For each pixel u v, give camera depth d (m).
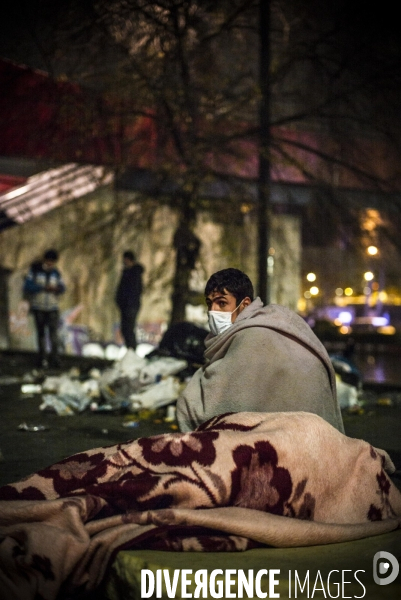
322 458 3.09
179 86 12.16
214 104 12.38
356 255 14.23
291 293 19.92
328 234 14.00
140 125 13.09
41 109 12.49
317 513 3.08
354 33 11.74
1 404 8.80
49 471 3.11
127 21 11.77
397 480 4.49
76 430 6.96
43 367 13.36
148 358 8.66
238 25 11.79
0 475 5.05
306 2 11.94
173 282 12.73
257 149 12.30
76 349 18.75
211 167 12.59
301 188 14.80
